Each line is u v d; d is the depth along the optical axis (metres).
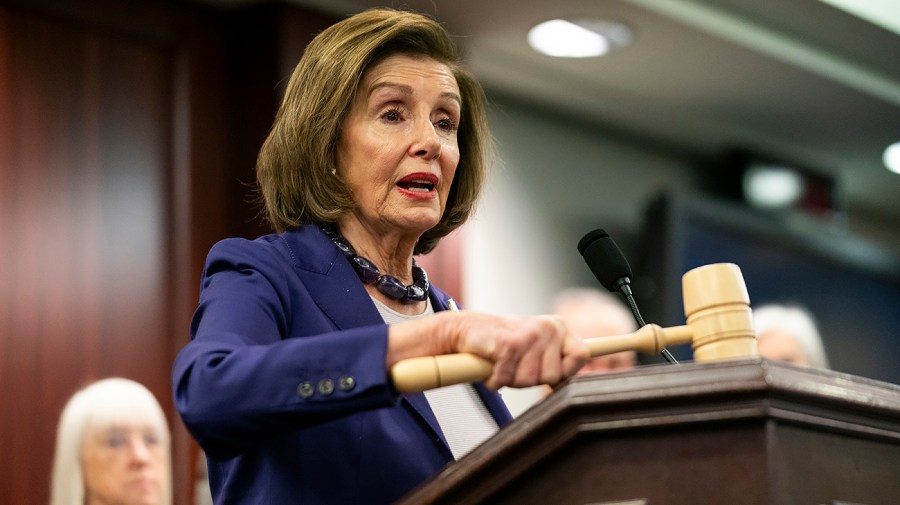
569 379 2.03
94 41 5.79
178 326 5.82
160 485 5.48
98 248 5.61
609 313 7.83
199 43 6.22
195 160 6.06
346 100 3.05
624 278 3.07
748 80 7.94
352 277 2.92
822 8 7.32
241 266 2.79
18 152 5.43
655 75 7.80
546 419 1.97
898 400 2.09
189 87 6.12
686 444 1.92
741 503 1.87
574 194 8.15
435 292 3.25
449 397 2.96
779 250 8.81
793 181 9.07
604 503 1.95
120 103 5.83
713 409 1.90
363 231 3.09
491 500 2.05
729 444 1.90
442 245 6.89
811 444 1.95
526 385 2.18
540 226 7.87
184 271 5.89
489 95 7.77
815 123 8.68
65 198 5.54
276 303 2.70
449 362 2.18
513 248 7.66
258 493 2.66
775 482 1.86
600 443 1.97
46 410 5.28
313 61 3.14
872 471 2.03
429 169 3.06
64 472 5.25
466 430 2.94
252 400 2.22
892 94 8.26
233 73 6.34
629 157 8.60
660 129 8.62
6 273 5.30
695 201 8.23
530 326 2.20
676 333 2.48
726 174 8.97
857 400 1.99
